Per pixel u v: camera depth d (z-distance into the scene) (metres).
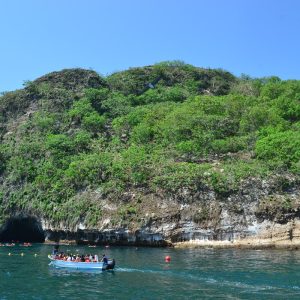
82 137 97.81
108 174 82.38
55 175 87.44
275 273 46.25
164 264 52.59
